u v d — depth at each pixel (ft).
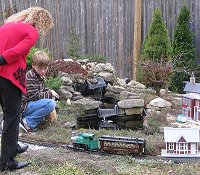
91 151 15.44
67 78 24.53
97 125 19.51
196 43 34.65
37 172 13.69
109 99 25.54
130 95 24.54
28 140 17.20
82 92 25.31
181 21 32.99
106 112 19.60
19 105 13.51
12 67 12.94
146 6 34.27
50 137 17.31
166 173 13.43
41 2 35.04
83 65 28.50
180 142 15.01
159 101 22.08
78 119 19.43
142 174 13.32
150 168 13.89
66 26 35.14
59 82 23.45
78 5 34.86
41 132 18.28
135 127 19.30
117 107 19.48
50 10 35.06
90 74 26.22
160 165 14.06
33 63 18.49
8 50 12.57
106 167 13.80
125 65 34.45
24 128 18.33
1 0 35.06
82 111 20.79
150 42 30.68
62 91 23.35
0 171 13.69
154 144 15.87
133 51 34.22
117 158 14.74
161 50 30.48
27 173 13.67
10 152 13.58
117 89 25.39
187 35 32.94
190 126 18.84
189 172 13.39
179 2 34.17
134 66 32.94
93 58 33.12
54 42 35.24
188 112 19.72
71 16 35.01
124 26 34.42
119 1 34.24
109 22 34.58
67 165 13.97
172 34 34.45
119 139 15.20
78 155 15.11
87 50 35.17
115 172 13.46
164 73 25.71
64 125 19.19
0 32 13.09
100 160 14.57
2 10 35.06
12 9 33.86
